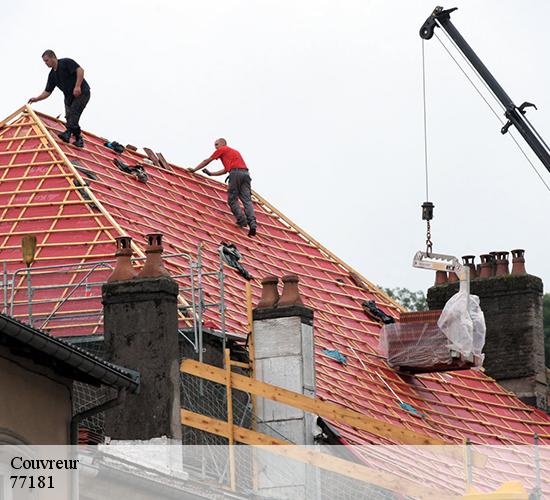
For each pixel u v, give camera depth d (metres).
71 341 47.59
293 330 47.25
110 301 41.75
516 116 64.31
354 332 59.62
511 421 62.16
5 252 52.59
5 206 54.41
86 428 42.25
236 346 48.19
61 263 51.47
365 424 46.84
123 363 41.44
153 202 58.22
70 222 53.34
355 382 55.97
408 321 58.50
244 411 46.69
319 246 64.50
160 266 41.97
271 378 47.16
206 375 44.50
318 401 46.09
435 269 58.41
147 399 41.16
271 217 64.75
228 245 58.56
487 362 67.38
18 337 33.00
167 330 41.50
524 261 68.38
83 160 57.28
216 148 62.41
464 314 57.75
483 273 68.38
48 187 54.97
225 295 52.53
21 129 57.69
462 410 60.22
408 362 58.25
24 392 33.75
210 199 62.34
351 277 63.81
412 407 57.38
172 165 62.47
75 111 57.47
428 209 60.50
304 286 61.03
